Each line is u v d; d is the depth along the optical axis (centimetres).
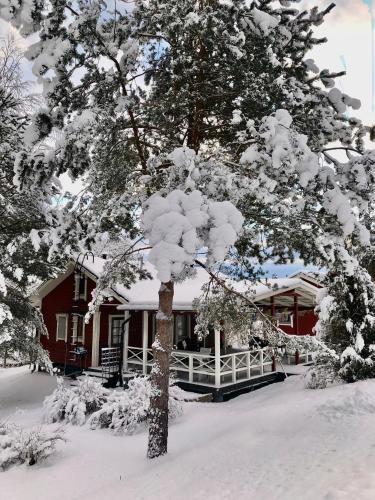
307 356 2173
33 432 945
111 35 621
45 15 581
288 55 739
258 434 816
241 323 1008
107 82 654
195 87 748
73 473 815
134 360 1891
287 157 554
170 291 879
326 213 702
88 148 651
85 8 589
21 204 1333
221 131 848
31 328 1692
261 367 1773
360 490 431
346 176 677
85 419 1216
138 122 787
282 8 732
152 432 839
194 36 682
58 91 616
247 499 489
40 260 1472
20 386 2094
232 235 534
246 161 607
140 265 992
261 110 714
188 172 604
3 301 1502
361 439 645
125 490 650
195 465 692
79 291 2216
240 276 969
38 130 648
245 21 680
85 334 2108
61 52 576
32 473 834
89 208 776
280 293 1858
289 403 1060
